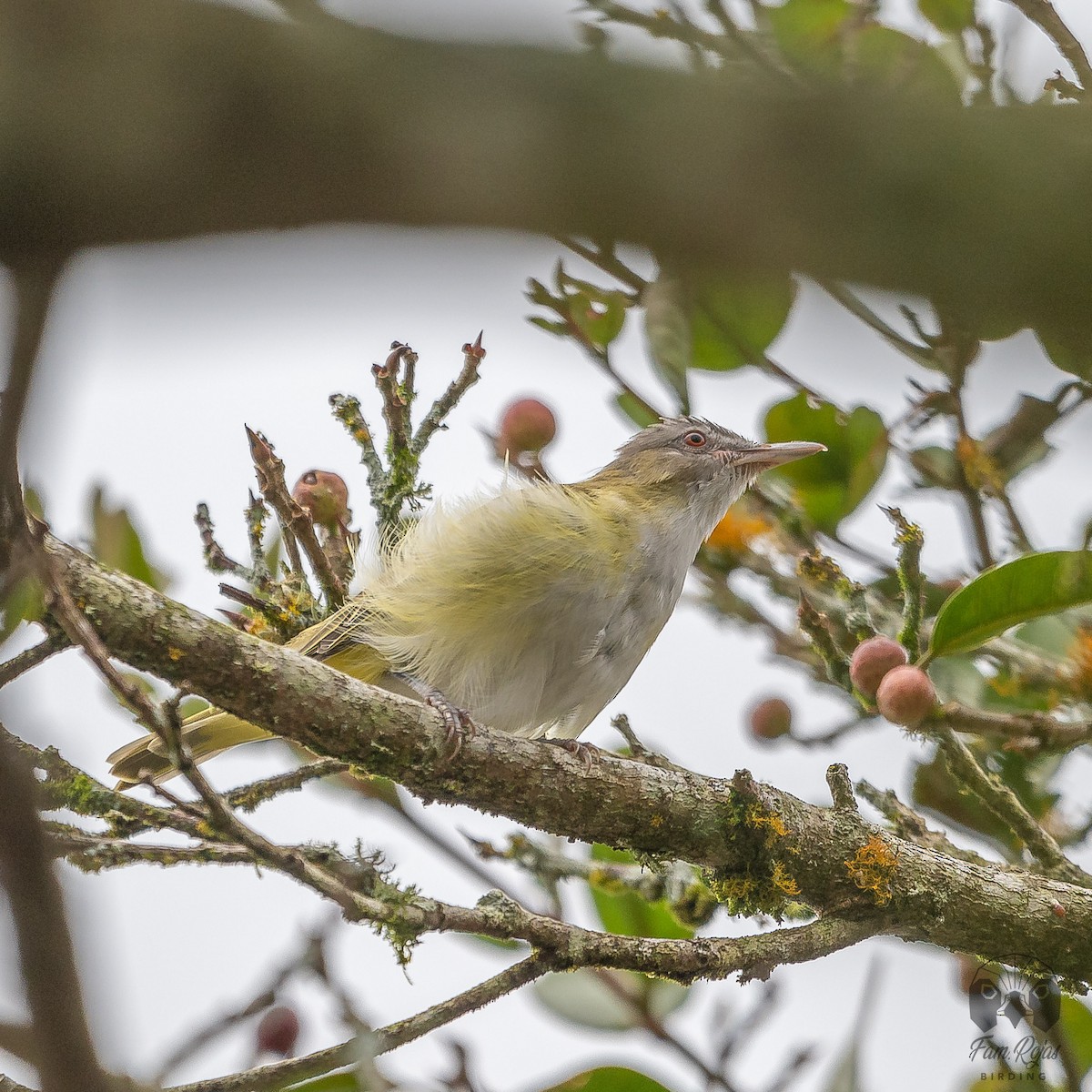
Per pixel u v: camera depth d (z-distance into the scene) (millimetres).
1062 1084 7852
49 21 2555
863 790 8469
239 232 2742
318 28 2746
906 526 7637
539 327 8953
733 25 7266
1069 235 2832
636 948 6895
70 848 6211
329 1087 6969
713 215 2861
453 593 9203
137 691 5582
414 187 2766
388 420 8961
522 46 2838
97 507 9172
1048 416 8852
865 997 7656
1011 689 8852
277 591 9078
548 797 7270
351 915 6281
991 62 7988
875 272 2918
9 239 2648
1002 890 7777
